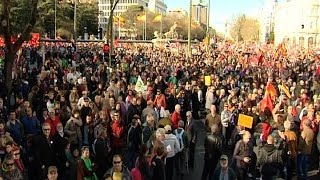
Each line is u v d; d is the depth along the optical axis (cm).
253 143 1127
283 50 4681
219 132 1220
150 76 2362
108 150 1117
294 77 2672
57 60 3391
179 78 2611
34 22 1614
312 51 6188
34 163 1009
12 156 875
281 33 14950
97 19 10962
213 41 8075
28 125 1228
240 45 7075
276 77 2567
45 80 2088
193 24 12488
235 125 1351
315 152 1281
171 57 4069
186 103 1784
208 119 1335
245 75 2661
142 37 12700
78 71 2717
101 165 1079
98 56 3919
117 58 3962
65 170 1011
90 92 2006
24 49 4312
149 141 1064
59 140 1062
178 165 1245
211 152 1130
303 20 12575
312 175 1296
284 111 1508
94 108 1401
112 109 1404
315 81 2247
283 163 1119
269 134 1122
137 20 12838
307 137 1221
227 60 3922
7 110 1527
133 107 1470
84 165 925
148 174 977
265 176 1040
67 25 8294
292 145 1182
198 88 2011
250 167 1040
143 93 1750
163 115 1432
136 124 1206
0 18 1570
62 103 1493
